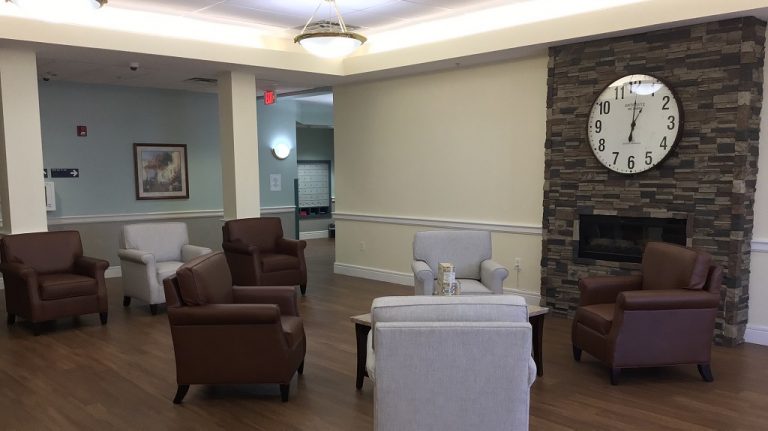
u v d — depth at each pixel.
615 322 4.04
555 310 5.83
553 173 5.71
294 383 4.13
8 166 5.52
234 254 6.80
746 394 3.89
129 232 6.41
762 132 4.74
